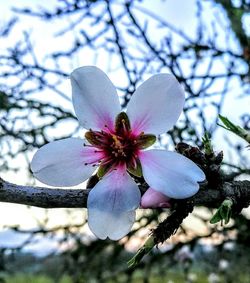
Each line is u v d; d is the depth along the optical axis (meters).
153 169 0.07
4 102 0.20
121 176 0.07
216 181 0.07
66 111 0.20
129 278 0.24
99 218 0.06
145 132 0.07
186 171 0.06
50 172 0.07
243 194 0.07
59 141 0.07
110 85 0.07
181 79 0.20
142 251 0.06
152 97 0.07
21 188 0.06
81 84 0.07
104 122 0.07
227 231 0.22
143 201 0.06
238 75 0.20
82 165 0.07
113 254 0.23
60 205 0.06
